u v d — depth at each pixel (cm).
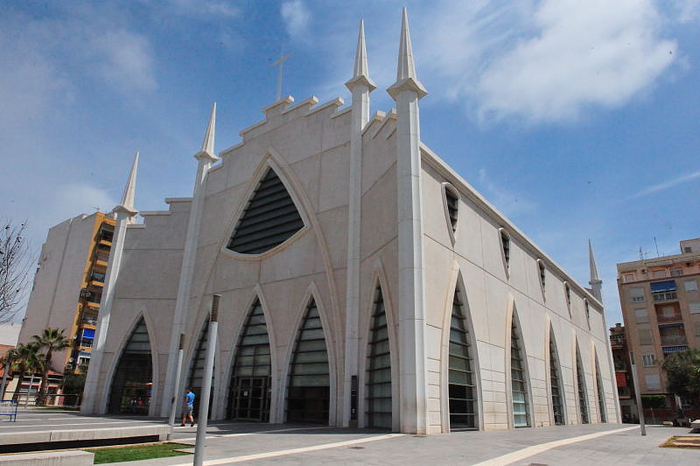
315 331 2484
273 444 1246
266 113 3275
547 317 3281
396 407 1788
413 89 2089
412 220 1859
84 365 6012
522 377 2677
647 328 6319
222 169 3428
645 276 6631
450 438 1502
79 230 6994
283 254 2752
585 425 3219
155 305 3306
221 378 2753
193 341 3017
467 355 2127
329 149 2766
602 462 973
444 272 2055
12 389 5334
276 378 2509
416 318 1736
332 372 2286
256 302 2828
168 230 3494
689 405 5547
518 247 3056
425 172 2097
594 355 4306
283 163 2978
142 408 3106
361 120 2608
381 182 2202
